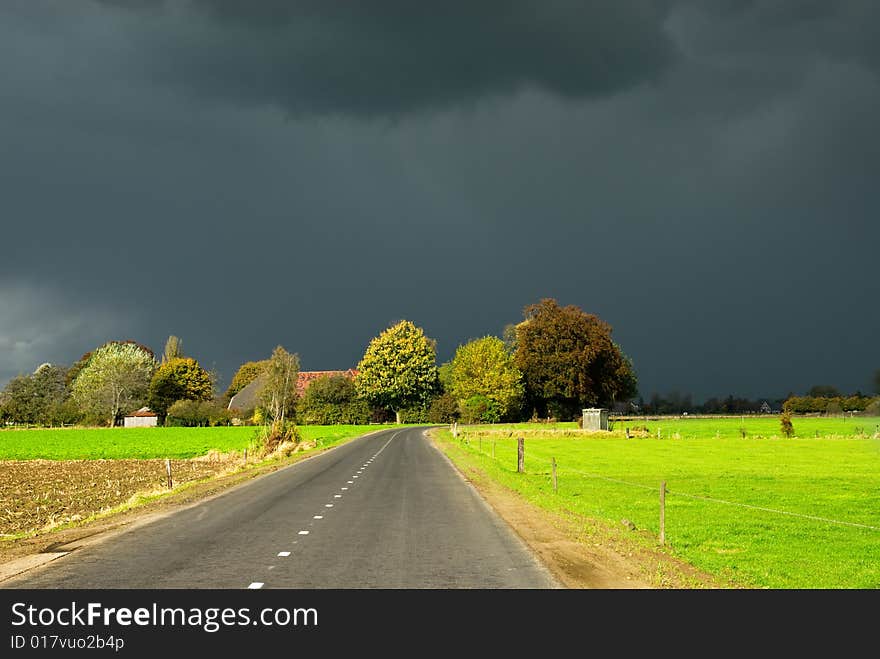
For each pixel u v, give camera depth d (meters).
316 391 131.38
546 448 59.22
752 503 24.72
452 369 150.12
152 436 91.75
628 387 122.31
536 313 106.88
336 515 19.55
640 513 21.92
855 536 18.06
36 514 25.61
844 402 124.19
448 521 18.30
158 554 13.80
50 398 155.12
